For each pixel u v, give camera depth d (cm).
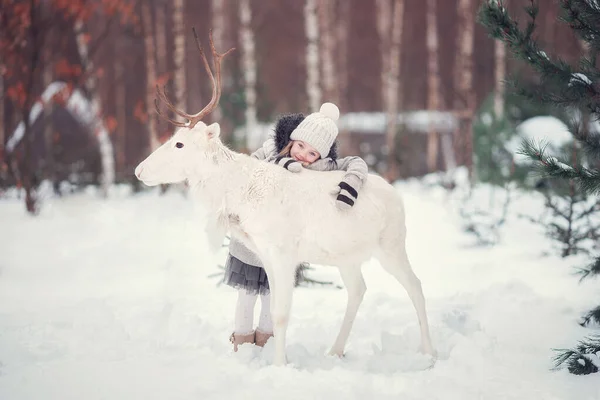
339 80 2172
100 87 2242
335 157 439
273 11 2780
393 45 1630
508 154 1238
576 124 422
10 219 1062
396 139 1609
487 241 824
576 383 359
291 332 467
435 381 354
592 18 399
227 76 1573
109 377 367
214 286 635
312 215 386
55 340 446
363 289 425
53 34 1553
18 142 1302
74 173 1622
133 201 1266
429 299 569
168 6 2311
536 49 412
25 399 336
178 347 435
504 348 427
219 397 336
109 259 767
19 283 657
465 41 1628
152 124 1495
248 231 382
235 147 1423
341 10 2228
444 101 2300
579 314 502
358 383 353
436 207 1065
